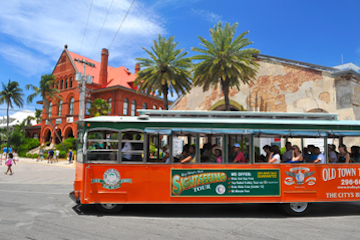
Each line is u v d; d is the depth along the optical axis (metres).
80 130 7.79
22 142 47.66
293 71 22.61
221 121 7.57
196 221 6.82
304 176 7.57
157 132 7.30
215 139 7.72
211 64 22.27
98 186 7.12
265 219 7.19
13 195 10.05
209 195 7.27
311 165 7.66
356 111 18.94
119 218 6.93
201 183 7.30
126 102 42.41
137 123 7.43
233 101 26.61
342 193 7.66
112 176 7.15
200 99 29.97
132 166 7.21
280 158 7.93
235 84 24.16
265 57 24.64
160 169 7.26
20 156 41.41
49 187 12.35
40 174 18.41
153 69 26.17
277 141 9.16
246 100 25.73
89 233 5.61
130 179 7.18
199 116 8.16
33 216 6.95
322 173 7.66
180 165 7.30
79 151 7.79
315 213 8.04
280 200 7.42
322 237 5.66
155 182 7.21
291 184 7.50
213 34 22.66
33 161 32.81
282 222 6.89
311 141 8.42
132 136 7.38
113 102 40.72
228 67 21.34
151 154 7.42
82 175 7.12
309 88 21.36
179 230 5.98
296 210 7.62
